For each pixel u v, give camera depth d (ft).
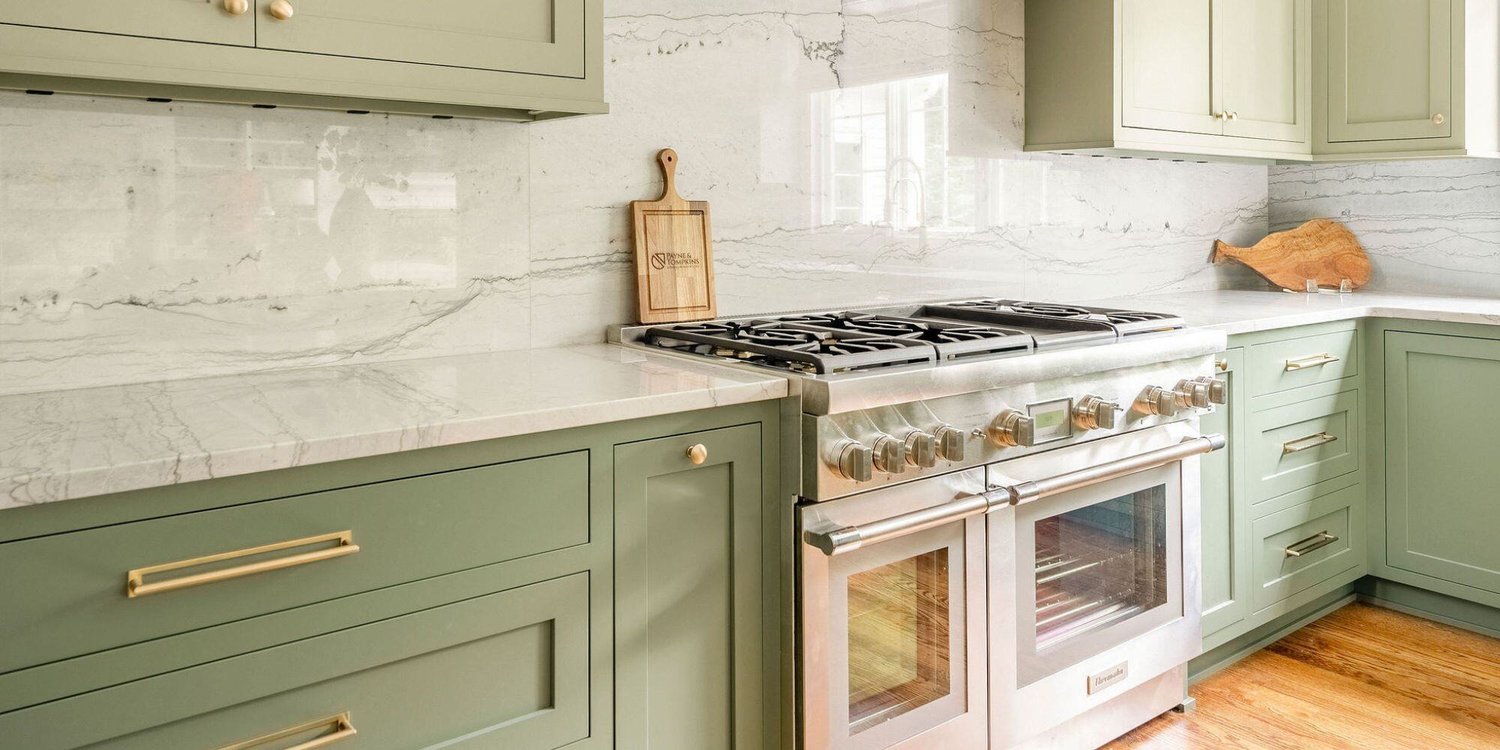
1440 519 9.42
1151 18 8.92
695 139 7.39
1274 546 8.95
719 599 5.39
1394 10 9.96
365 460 4.17
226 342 5.65
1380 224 11.52
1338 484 9.57
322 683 4.17
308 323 5.91
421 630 4.37
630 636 5.04
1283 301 10.33
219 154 5.57
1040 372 6.29
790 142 7.92
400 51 5.07
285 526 4.00
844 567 5.63
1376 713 7.98
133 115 5.30
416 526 4.33
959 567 6.18
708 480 5.30
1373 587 10.28
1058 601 6.84
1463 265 10.84
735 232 7.66
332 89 4.87
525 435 4.61
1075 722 7.20
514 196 6.64
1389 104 10.07
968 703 6.29
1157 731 7.77
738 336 6.54
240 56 4.62
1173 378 7.34
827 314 7.98
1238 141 9.76
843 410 5.33
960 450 5.68
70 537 3.55
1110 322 7.21
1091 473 6.59
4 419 4.39
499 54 5.40
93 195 5.22
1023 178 9.59
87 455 3.69
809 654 5.51
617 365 5.98
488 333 6.59
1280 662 8.96
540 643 4.79
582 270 6.97
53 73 4.20
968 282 9.24
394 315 6.22
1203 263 11.71
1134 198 10.76
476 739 4.59
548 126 6.74
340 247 5.99
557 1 5.59
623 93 7.02
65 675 3.59
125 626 3.68
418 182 6.25
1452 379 9.21
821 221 8.15
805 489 5.43
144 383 5.39
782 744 5.72
